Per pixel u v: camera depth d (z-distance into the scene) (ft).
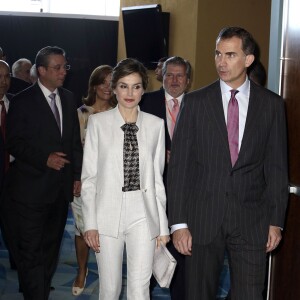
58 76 14.33
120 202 11.18
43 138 14.20
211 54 28.45
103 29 37.88
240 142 10.84
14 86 20.15
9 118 14.23
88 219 11.21
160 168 11.75
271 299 13.26
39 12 37.99
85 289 17.20
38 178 14.24
